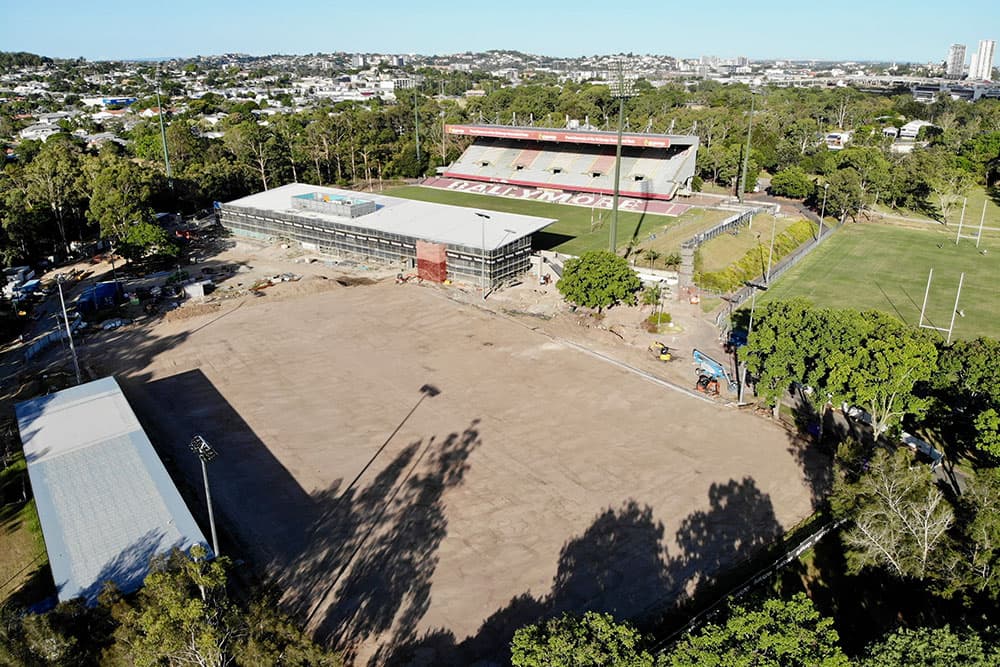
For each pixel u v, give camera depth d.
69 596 46.47
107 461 61.81
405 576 54.06
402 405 80.12
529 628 38.44
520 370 89.12
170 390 84.25
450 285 122.06
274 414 78.38
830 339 70.19
